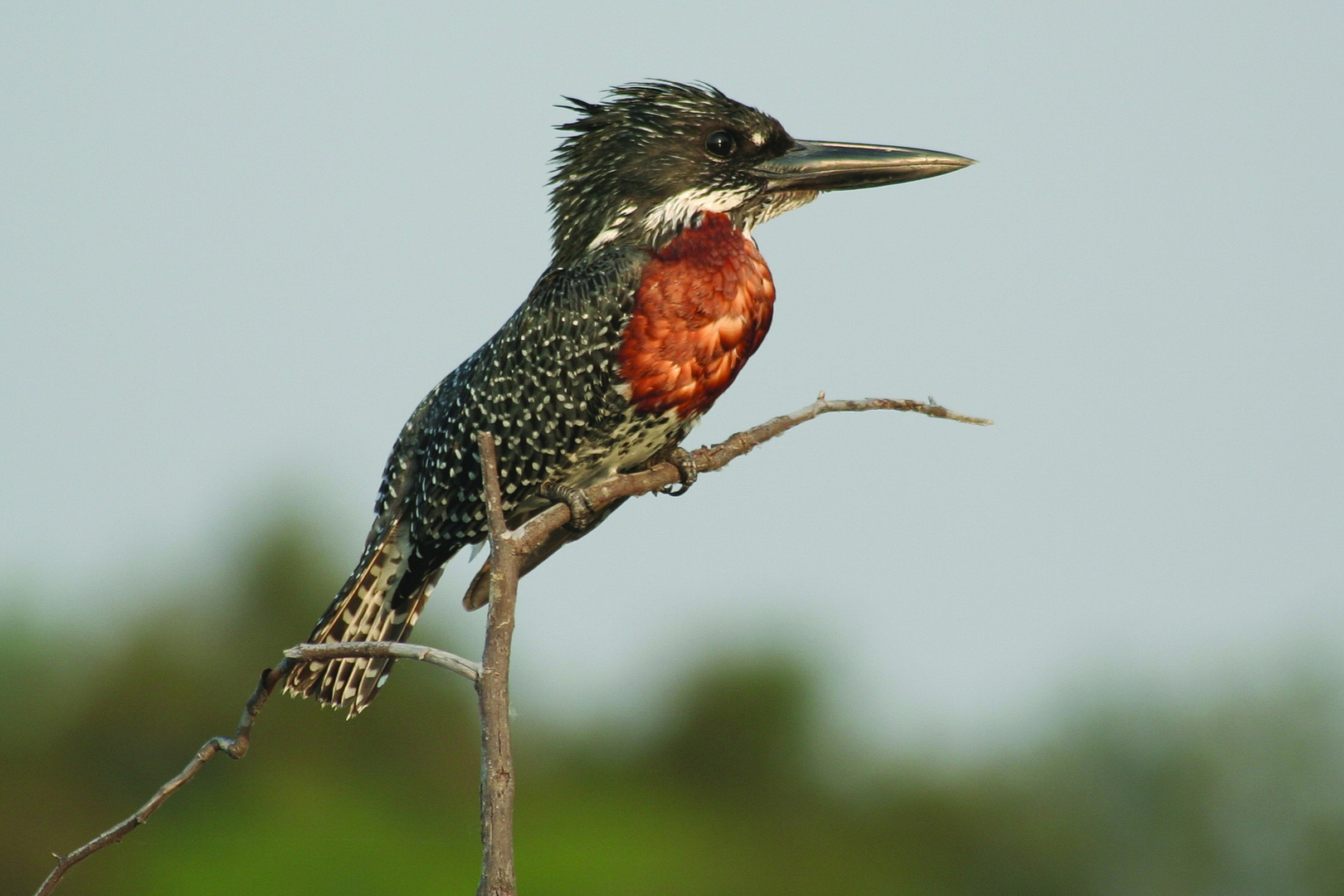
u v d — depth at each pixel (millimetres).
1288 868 19188
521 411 6531
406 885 15906
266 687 4137
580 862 17203
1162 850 19625
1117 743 19859
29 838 16281
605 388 6406
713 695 20094
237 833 16969
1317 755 19172
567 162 6867
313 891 15578
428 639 16734
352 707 6727
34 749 17484
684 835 18578
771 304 6578
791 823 19359
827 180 6715
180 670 17984
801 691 20078
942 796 20094
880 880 18609
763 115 6785
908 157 6781
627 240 6562
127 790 17578
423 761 18453
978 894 19531
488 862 3621
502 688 3785
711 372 6445
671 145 6609
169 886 15758
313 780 17844
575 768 20125
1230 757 19422
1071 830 19812
